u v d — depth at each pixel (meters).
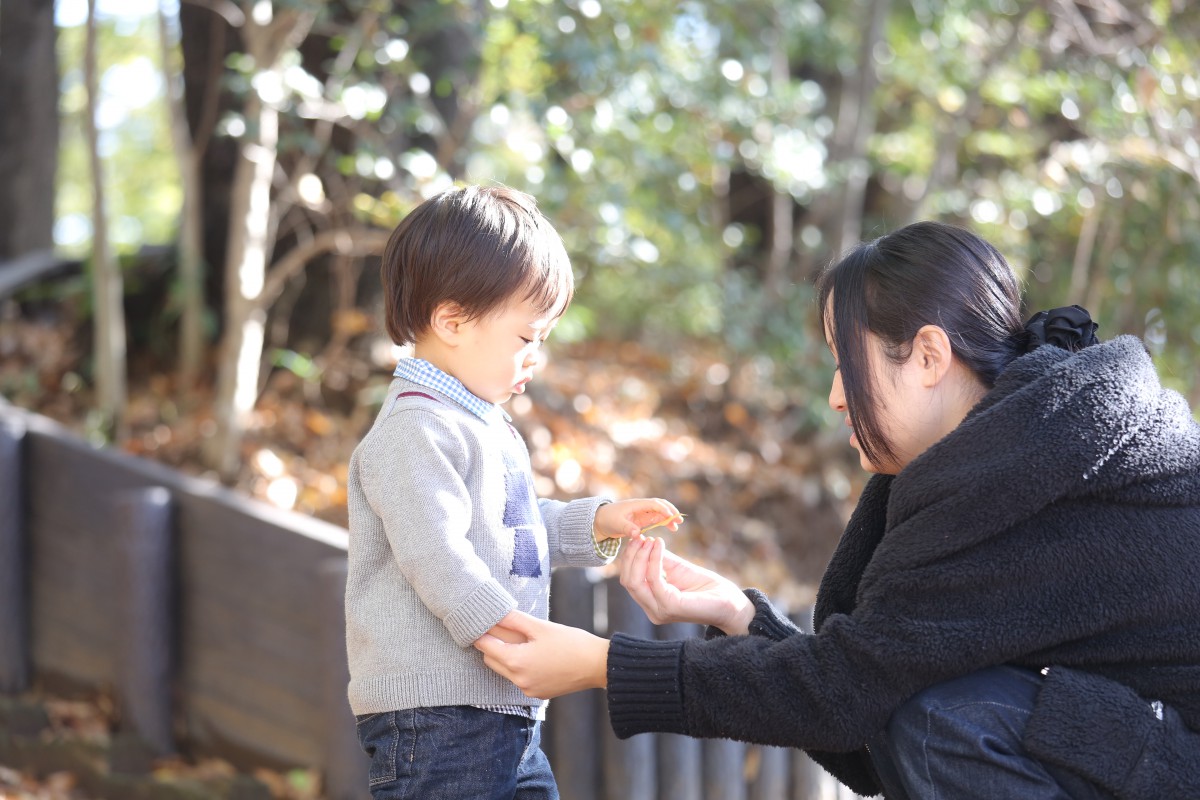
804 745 1.51
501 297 1.71
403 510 1.66
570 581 2.91
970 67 6.67
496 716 1.71
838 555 1.76
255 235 4.32
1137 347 1.54
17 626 3.86
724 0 5.56
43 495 3.86
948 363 1.57
